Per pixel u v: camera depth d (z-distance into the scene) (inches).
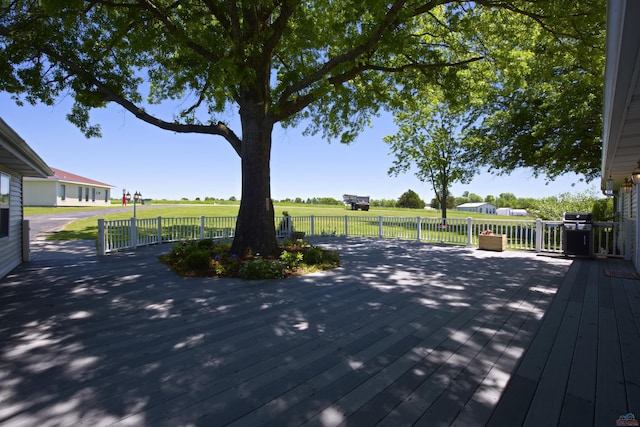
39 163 251.9
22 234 303.1
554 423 80.0
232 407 86.1
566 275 257.4
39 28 271.4
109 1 267.7
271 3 258.2
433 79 334.0
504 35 314.3
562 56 351.9
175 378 101.0
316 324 149.7
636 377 102.7
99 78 302.4
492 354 119.2
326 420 80.9
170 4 299.4
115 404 86.9
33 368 107.0
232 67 234.2
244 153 300.5
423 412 84.4
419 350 122.6
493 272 269.3
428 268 286.0
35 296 193.3
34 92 288.7
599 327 146.5
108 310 168.4
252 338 133.3
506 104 598.2
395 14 242.5
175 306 175.6
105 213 832.3
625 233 329.4
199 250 277.6
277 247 311.3
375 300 188.2
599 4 252.4
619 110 140.8
